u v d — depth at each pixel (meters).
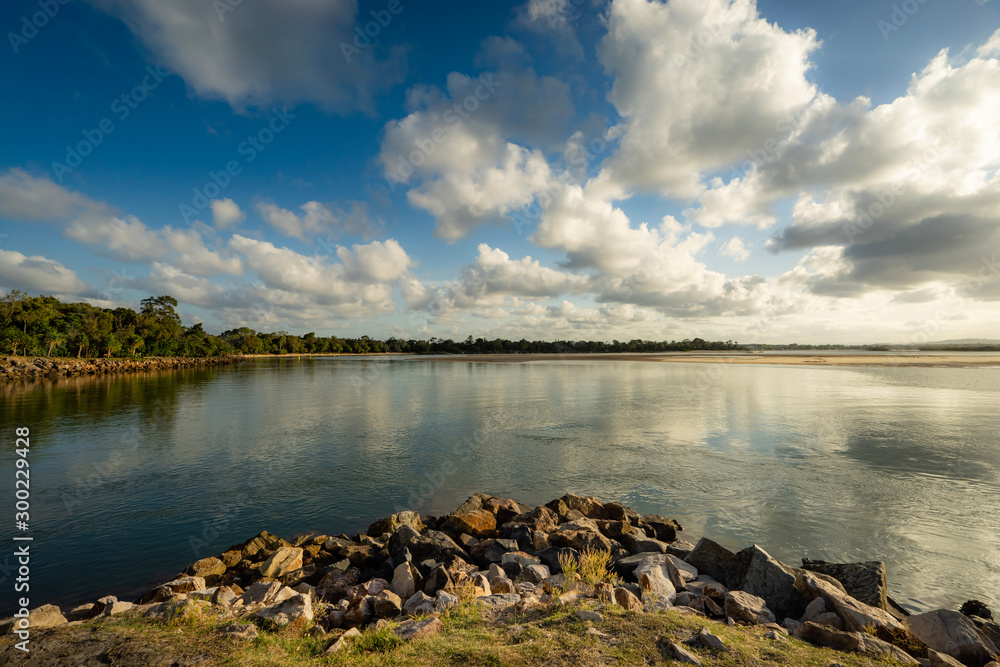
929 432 27.28
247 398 47.62
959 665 6.36
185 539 14.67
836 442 25.02
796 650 6.56
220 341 174.25
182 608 8.16
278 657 6.47
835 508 15.86
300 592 11.14
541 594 9.78
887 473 19.45
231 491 18.94
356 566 12.80
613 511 15.75
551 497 18.25
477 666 5.88
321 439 27.75
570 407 39.12
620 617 7.40
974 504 15.96
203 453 24.62
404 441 27.08
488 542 13.74
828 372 79.38
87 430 30.62
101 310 112.31
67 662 6.21
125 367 101.50
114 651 6.54
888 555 12.47
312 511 17.03
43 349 94.69
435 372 88.25
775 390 50.62
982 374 72.50
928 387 52.69
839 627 7.92
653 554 11.95
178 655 6.46
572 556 12.41
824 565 10.56
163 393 52.62
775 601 9.15
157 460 23.30
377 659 6.23
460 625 7.58
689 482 19.11
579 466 21.77
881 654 6.59
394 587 10.86
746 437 26.58
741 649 6.32
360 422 33.16
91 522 15.86
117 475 20.92
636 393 48.88
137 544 14.28
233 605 9.30
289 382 68.44
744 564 10.18
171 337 135.75
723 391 50.19
